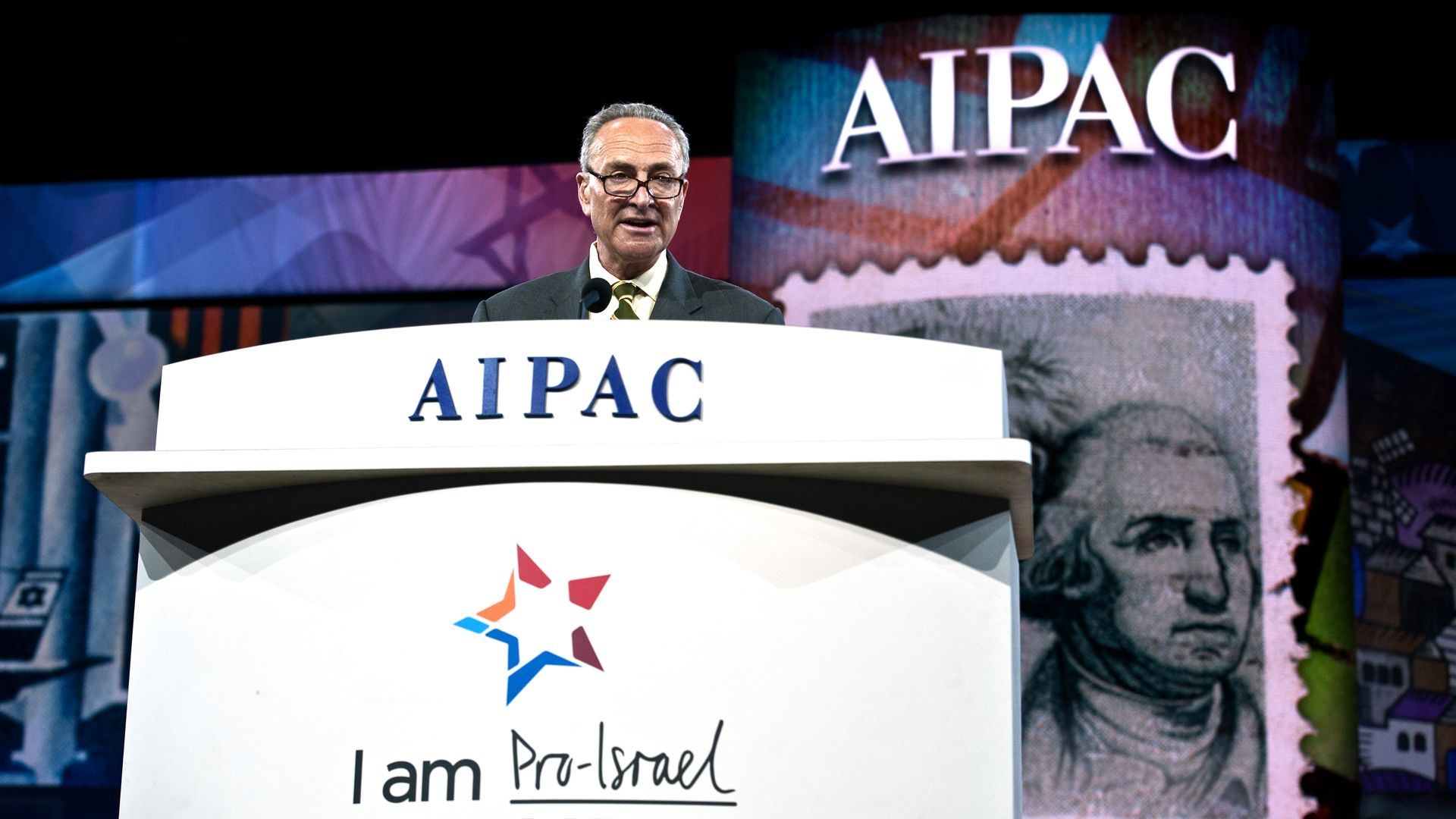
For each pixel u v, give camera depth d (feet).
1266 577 31.94
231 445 7.95
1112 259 33.01
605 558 7.38
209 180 42.42
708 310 12.42
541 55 39.60
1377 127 37.76
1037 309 33.04
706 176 39.40
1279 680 31.53
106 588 41.11
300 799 7.38
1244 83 33.78
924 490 7.58
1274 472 32.40
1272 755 31.22
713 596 7.36
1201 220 33.12
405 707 7.34
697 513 7.42
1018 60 33.88
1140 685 31.55
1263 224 33.30
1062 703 31.65
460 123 41.09
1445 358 37.50
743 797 7.20
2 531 41.68
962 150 33.81
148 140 42.24
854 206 34.42
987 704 7.43
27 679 40.93
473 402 7.65
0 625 41.24
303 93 41.04
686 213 39.34
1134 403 32.55
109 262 42.60
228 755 7.55
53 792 39.68
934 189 33.86
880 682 7.36
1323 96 34.09
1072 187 33.30
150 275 42.45
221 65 40.73
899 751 7.30
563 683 7.27
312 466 7.41
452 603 7.40
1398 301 37.76
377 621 7.46
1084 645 31.81
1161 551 31.99
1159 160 33.30
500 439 7.59
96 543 41.37
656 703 7.25
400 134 41.55
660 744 7.22
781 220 35.14
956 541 7.57
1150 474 32.27
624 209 12.24
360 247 41.73
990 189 33.58
